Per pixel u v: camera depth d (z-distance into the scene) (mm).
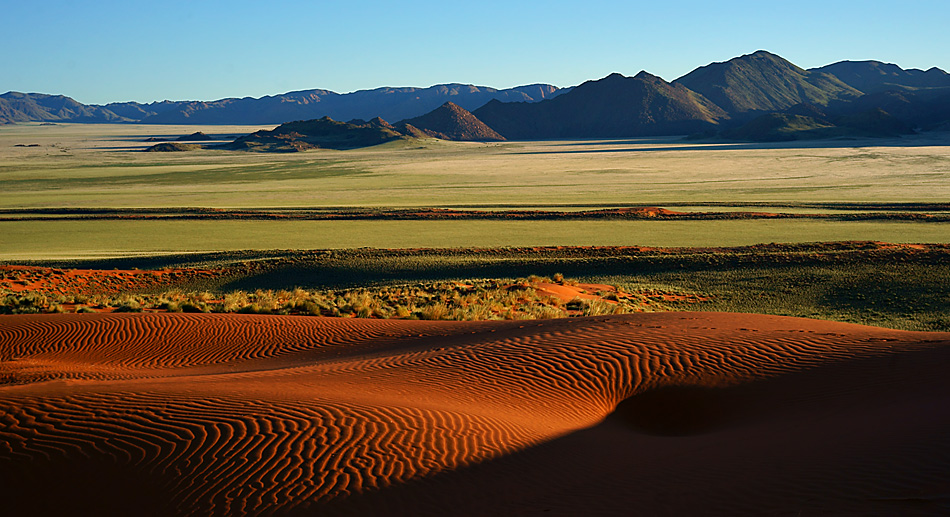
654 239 55906
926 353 10617
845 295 31641
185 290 35969
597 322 15047
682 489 6094
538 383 10562
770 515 5336
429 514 5566
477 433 7684
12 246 57562
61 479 5891
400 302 26156
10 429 6844
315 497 5723
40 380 10781
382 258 44500
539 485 6293
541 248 48875
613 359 11570
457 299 26188
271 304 22375
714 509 5586
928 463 6008
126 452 6414
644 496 5980
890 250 41219
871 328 14227
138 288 35750
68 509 5465
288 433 7000
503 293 28219
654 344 12305
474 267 41406
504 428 8062
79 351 14148
